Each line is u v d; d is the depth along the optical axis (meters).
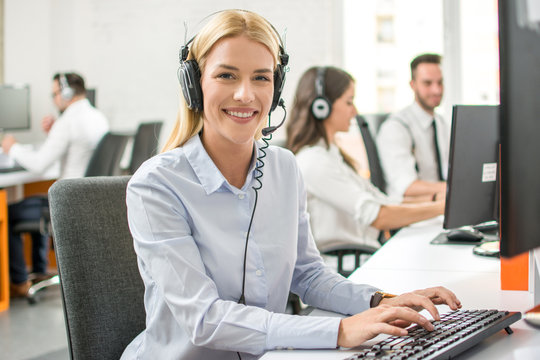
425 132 3.15
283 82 1.29
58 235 1.20
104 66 5.16
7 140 3.99
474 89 4.37
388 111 4.61
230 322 1.03
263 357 0.96
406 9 4.49
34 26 5.16
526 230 0.77
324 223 2.33
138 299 1.24
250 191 1.24
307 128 2.37
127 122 5.15
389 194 3.07
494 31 4.30
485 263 1.62
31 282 4.02
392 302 1.11
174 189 1.16
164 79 5.06
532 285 1.32
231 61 1.15
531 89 0.78
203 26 1.20
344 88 2.35
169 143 1.29
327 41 4.66
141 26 5.07
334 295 1.25
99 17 5.14
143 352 1.17
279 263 1.24
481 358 0.91
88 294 1.19
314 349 0.99
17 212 3.78
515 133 0.75
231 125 1.17
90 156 4.14
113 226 1.24
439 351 0.87
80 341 1.18
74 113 4.10
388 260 1.68
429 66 3.12
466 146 1.78
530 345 0.97
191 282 1.08
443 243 1.90
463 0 4.33
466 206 1.84
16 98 4.69
